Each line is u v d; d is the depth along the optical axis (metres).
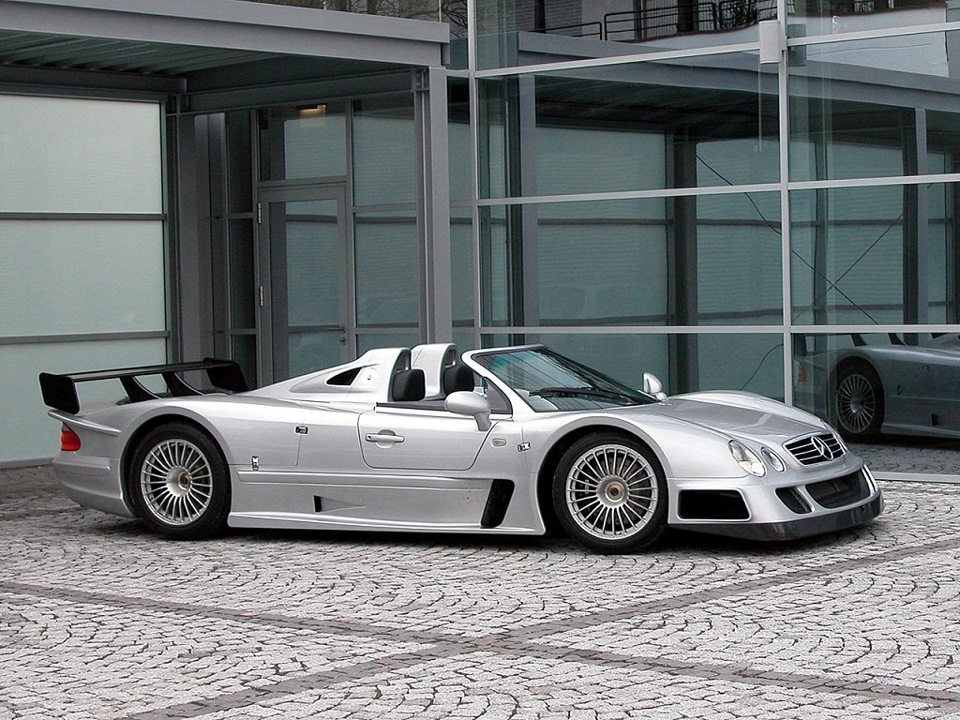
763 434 8.75
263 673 6.00
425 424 9.08
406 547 9.20
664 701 5.39
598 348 13.95
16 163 14.09
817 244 12.48
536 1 14.19
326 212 14.98
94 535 10.02
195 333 15.16
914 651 6.11
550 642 6.46
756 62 12.77
